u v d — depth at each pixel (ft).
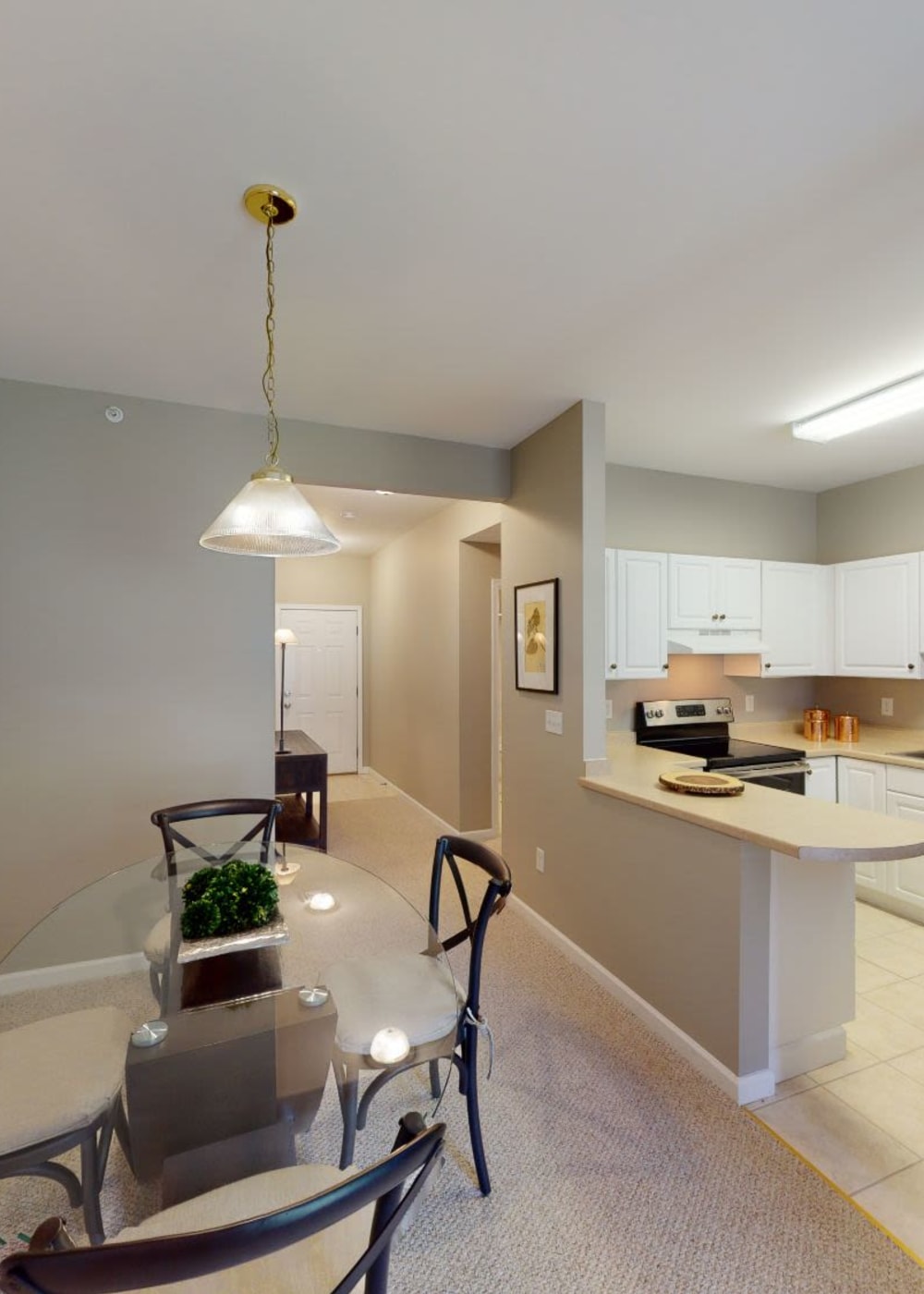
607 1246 4.85
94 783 8.94
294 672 23.47
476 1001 5.45
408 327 7.06
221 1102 4.23
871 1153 5.76
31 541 8.63
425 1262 4.73
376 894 7.33
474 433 10.53
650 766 9.89
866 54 3.73
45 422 8.66
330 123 4.24
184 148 4.46
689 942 7.11
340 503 15.74
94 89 3.97
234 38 3.63
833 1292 4.50
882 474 13.05
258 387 8.68
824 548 14.39
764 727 14.25
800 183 4.85
